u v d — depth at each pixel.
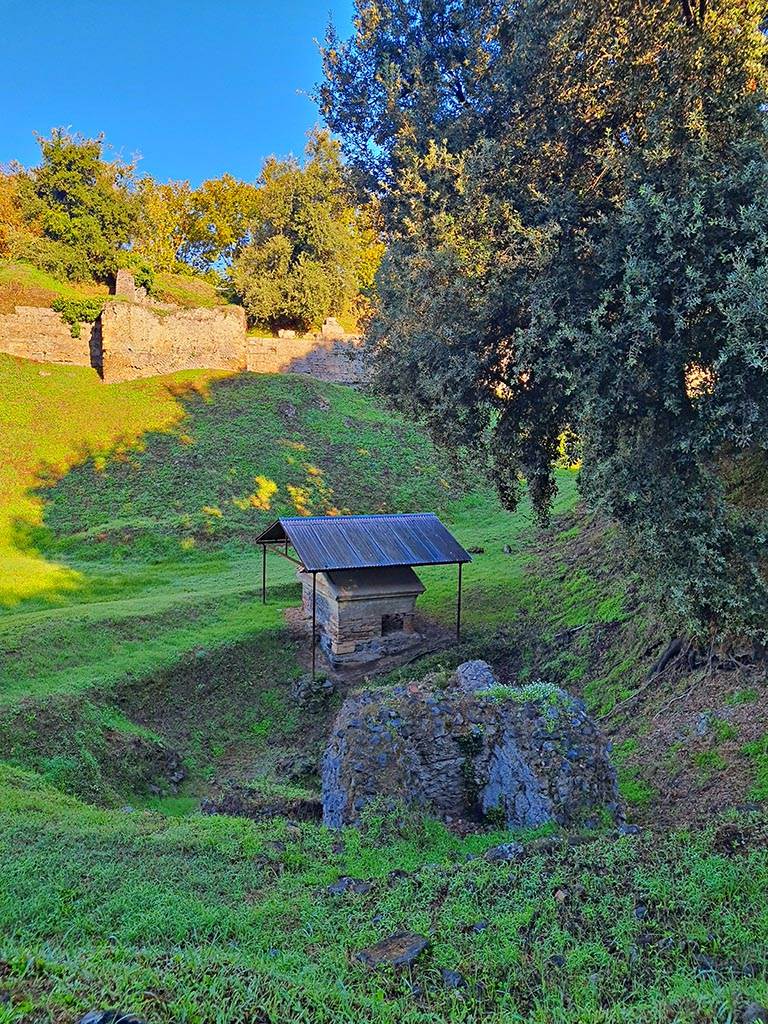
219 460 29.83
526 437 10.07
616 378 7.52
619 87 8.52
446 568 22.08
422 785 7.87
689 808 7.64
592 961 4.61
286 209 42.47
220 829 7.52
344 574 16.52
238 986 4.07
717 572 7.57
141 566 23.31
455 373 9.17
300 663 16.52
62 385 33.03
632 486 7.82
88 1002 3.55
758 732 8.27
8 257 40.28
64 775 10.91
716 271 7.02
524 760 7.64
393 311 11.27
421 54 12.22
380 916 5.46
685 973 4.36
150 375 35.44
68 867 6.25
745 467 9.79
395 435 34.78
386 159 13.92
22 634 15.54
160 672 15.05
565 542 21.14
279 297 41.50
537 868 5.89
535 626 16.39
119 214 41.47
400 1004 4.23
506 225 9.13
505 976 4.59
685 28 8.12
